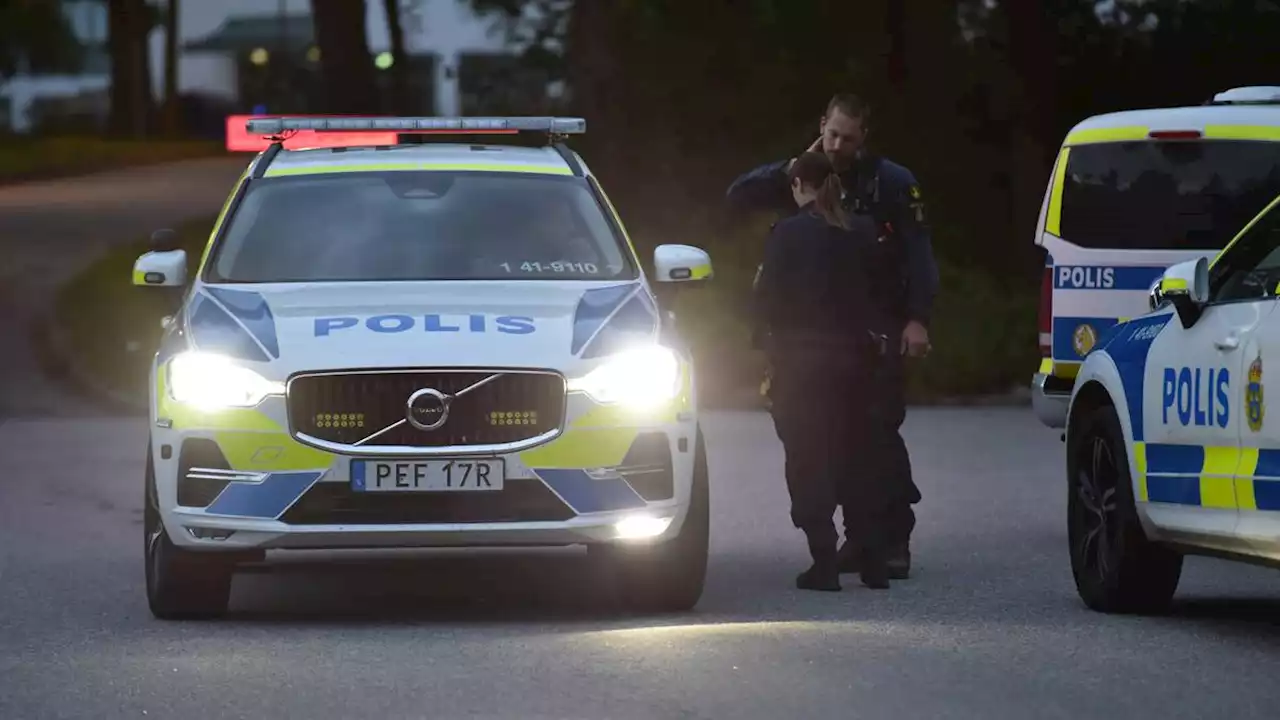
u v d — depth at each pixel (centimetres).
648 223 10444
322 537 2725
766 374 3216
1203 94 10156
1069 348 3906
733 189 3422
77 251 10044
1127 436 2884
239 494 2742
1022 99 9569
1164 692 2253
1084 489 2998
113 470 5000
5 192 14038
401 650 2538
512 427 2739
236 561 2856
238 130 9162
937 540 3775
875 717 2117
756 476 4753
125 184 15050
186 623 2872
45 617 2938
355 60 11244
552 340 2789
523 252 3109
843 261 3173
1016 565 3447
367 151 3400
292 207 3188
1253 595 3131
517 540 2734
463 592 3173
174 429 2786
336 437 2733
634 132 10569
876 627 2705
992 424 6053
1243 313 2683
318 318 2847
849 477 3244
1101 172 3912
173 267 3150
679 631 2642
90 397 6800
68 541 3866
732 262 8906
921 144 10306
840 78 10650
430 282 3023
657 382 2805
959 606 2981
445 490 2719
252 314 2881
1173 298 2805
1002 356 7056
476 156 3350
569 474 2739
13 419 6256
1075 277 3903
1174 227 3866
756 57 10725
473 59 12506
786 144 10650
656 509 2780
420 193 3216
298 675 2372
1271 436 2578
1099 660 2450
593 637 2600
